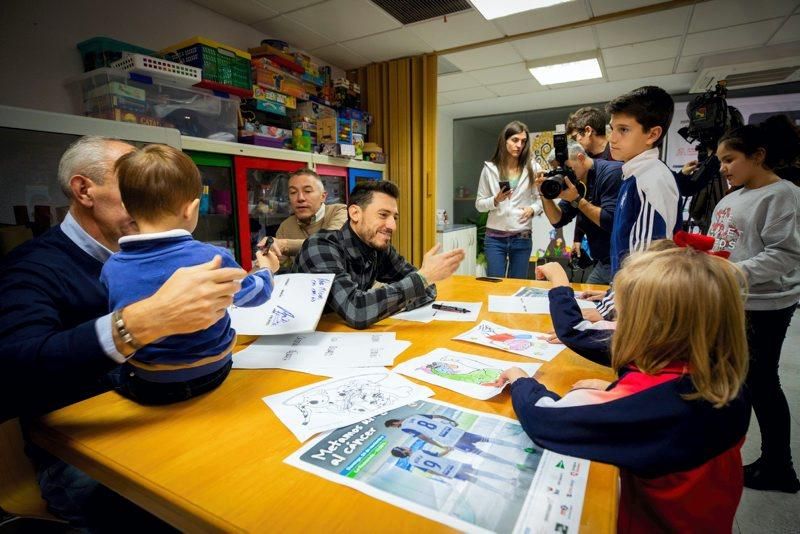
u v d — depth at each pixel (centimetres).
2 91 176
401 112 354
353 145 315
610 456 51
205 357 75
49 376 63
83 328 65
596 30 288
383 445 59
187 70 196
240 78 235
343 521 45
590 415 53
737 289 55
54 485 83
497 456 56
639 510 65
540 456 56
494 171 296
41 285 85
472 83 402
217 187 232
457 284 177
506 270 306
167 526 82
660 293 56
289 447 59
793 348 288
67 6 192
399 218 369
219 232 238
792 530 131
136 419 69
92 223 99
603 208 176
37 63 184
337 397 74
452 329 115
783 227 138
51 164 135
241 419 68
